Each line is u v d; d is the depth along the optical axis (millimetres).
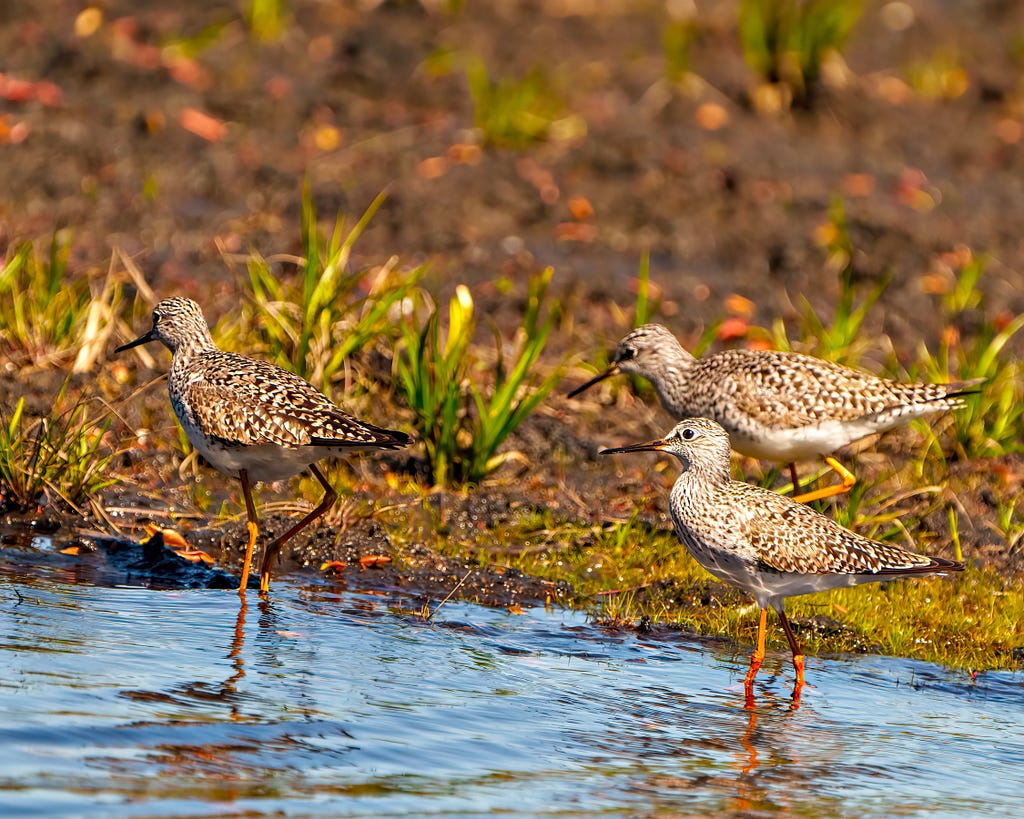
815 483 13922
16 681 8344
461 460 13680
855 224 20109
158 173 19453
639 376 15578
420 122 21578
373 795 7398
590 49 24297
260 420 10828
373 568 11969
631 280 18625
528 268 18562
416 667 9617
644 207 20203
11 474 12195
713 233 19828
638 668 10180
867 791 8148
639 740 8688
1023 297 18984
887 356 17219
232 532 12234
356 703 8742
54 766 7254
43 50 21672
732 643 11039
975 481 14383
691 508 10617
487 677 9570
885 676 10508
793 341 17391
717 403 13312
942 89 24828
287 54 22906
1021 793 8281
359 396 14508
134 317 15930
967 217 20984
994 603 11961
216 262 17688
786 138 22469
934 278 19141
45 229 17828
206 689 8664
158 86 21359
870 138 22891
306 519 11250
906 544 12984
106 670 8766
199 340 11828
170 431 13922
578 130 21734
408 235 18891
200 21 23297
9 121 19938
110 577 11094
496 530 12930
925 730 9336
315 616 10547
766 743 8844
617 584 12047
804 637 11227
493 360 16094
